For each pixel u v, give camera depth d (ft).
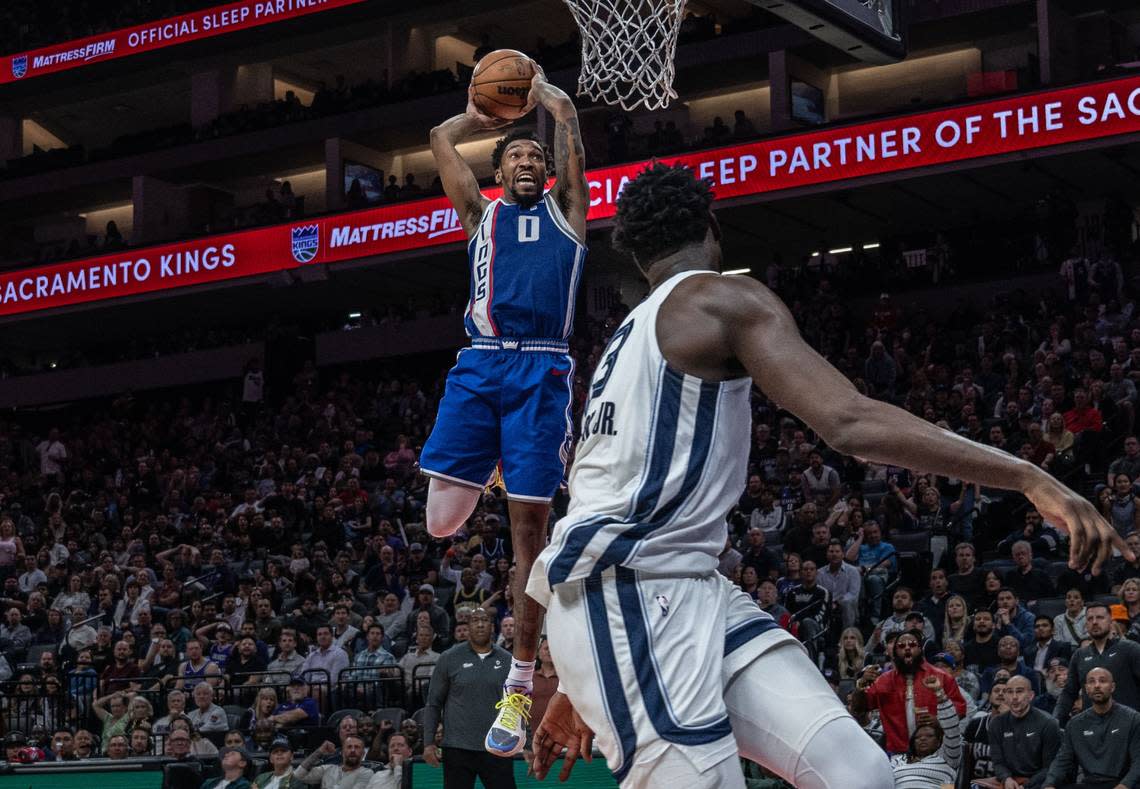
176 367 95.35
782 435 59.98
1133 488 45.06
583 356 75.66
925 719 27.55
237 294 92.22
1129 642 30.89
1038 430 50.31
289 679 45.65
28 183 104.27
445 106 92.22
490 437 13.41
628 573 8.17
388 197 86.99
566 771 10.03
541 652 26.89
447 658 26.66
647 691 8.03
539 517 13.25
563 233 13.35
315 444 77.05
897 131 70.33
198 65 104.73
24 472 87.30
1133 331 57.62
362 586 54.13
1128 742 28.19
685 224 8.77
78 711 46.62
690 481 8.20
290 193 98.27
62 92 109.09
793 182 72.33
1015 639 34.81
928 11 84.64
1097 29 82.94
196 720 41.50
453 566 53.52
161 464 80.23
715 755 7.92
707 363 8.23
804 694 8.15
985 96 68.59
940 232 84.23
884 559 44.88
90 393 98.02
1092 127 66.03
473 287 13.58
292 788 35.37
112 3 106.22
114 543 67.21
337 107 96.02
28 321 97.71
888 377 64.08
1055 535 45.24
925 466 7.42
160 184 102.27
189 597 56.90
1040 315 66.85
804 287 78.89
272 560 59.67
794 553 47.42
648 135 86.74
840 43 27.76
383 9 97.25
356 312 98.78
